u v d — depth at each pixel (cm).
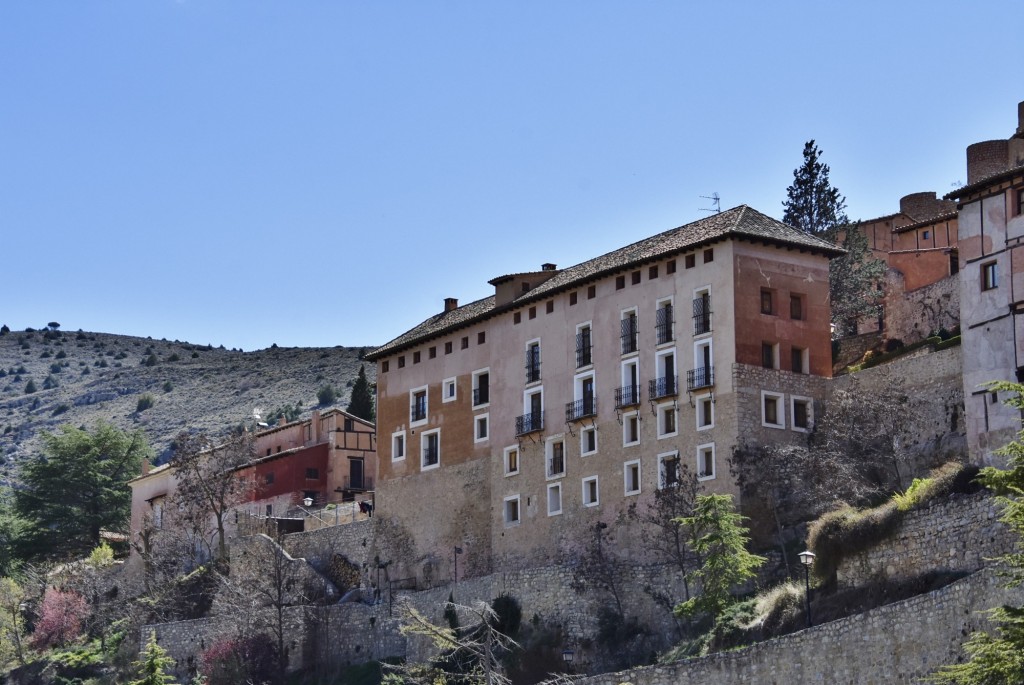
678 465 7919
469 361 9475
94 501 13550
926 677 5188
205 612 10231
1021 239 6488
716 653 5931
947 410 7369
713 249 8069
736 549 6756
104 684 9631
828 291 8250
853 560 6156
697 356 8038
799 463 7469
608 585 7544
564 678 6525
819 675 5534
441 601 8456
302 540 10338
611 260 8719
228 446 11725
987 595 5112
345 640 8925
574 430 8600
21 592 11631
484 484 9175
